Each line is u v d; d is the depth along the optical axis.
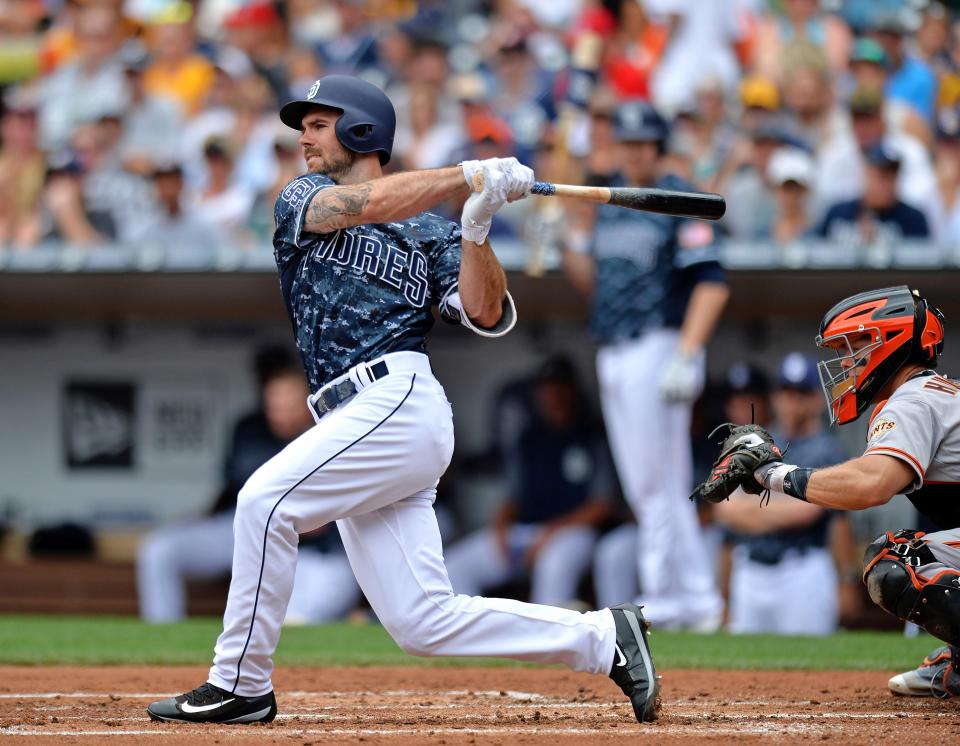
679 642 25.09
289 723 14.62
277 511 13.94
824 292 33.62
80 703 16.75
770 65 38.06
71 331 39.47
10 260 35.19
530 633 14.30
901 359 15.07
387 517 14.41
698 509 34.06
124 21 44.66
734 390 32.66
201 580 37.00
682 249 28.00
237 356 39.06
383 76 43.25
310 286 14.44
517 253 32.88
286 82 42.62
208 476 39.22
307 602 33.06
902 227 32.56
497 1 46.03
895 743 12.88
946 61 39.12
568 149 34.22
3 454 39.75
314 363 14.57
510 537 35.66
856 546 33.78
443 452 14.39
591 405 37.19
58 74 44.44
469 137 37.34
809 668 21.03
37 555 39.03
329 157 14.59
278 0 45.38
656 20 40.22
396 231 14.55
